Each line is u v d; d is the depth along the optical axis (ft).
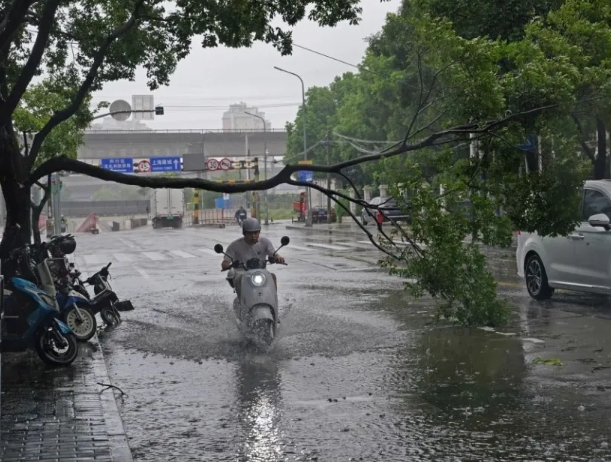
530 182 36.17
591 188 46.78
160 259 100.27
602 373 30.58
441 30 34.27
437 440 22.79
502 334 39.58
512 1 69.62
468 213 35.65
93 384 31.22
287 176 36.65
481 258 35.63
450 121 37.04
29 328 34.65
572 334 38.93
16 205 39.81
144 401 28.78
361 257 91.45
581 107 36.45
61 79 52.75
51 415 26.22
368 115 189.67
